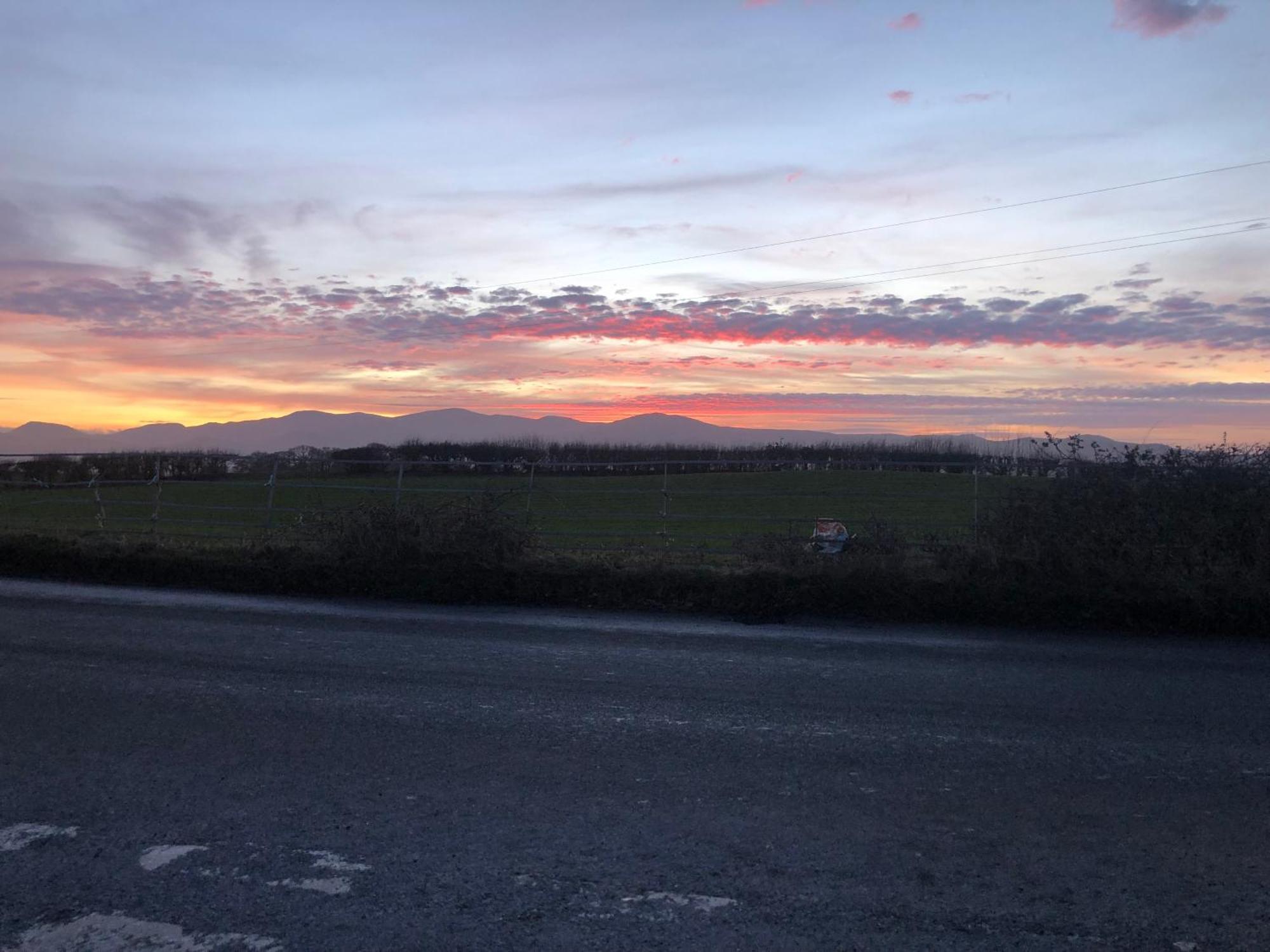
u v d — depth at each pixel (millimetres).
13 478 20188
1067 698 7113
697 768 5465
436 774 5297
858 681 7586
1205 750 5879
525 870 4137
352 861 4191
